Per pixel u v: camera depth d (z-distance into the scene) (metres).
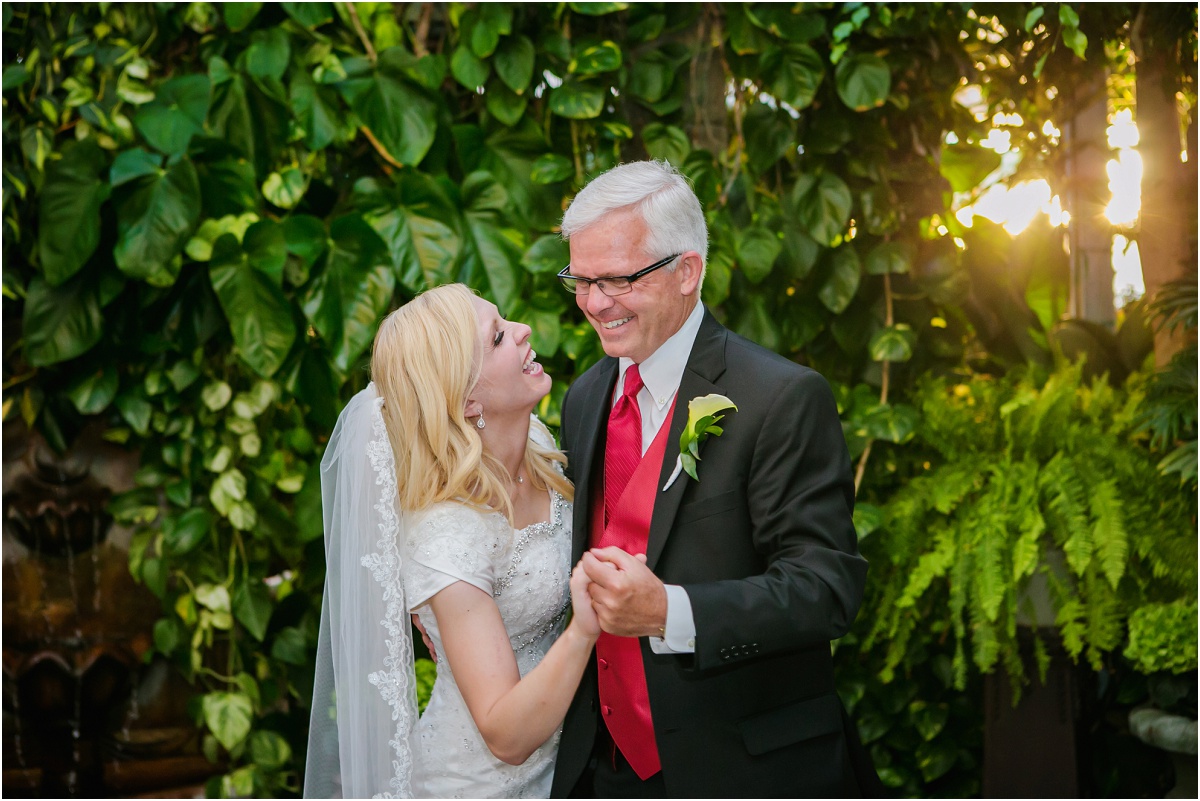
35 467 3.13
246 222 2.85
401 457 1.82
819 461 1.65
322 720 1.98
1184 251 3.10
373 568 1.75
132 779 3.18
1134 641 2.55
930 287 3.02
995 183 3.28
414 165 2.82
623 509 1.77
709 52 3.03
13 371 3.02
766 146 2.92
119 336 2.96
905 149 3.09
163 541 2.96
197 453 3.01
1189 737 2.49
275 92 2.84
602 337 1.76
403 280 2.77
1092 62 3.02
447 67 3.04
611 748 1.81
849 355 3.06
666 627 1.48
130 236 2.76
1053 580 2.66
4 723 3.09
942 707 3.03
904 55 2.97
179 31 2.97
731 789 1.65
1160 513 2.64
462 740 1.86
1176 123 3.09
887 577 2.86
